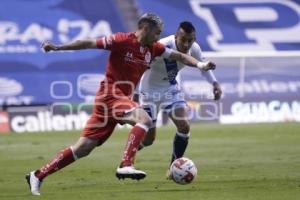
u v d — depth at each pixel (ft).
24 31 278.26
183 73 246.88
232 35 295.28
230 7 298.97
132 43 96.94
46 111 243.60
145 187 107.86
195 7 298.15
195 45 119.34
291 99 251.19
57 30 282.56
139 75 99.30
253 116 248.11
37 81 267.59
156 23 96.58
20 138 212.43
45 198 96.17
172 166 102.73
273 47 295.48
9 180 120.78
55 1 286.46
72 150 98.63
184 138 119.14
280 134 208.03
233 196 95.91
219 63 255.09
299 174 122.83
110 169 135.03
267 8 299.58
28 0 284.41
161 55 100.63
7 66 270.05
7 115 241.14
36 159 157.38
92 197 96.48
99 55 274.98
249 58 256.73
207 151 167.84
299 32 297.94
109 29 288.30
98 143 99.30
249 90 256.73
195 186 108.06
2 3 281.95
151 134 120.37
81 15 287.48
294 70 260.01
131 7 294.66
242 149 171.42
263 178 117.19
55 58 272.10
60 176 124.36
